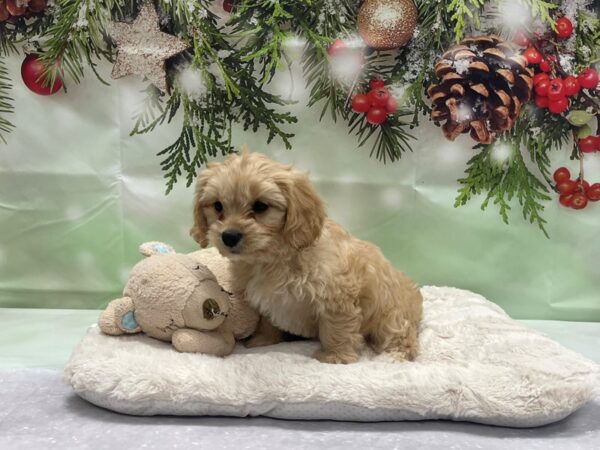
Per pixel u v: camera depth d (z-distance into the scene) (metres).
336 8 0.64
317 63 0.65
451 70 0.64
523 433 0.43
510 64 0.63
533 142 0.67
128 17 0.64
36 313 0.70
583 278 0.71
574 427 0.45
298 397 0.43
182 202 0.69
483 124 0.65
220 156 0.68
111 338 0.52
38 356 0.57
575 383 0.44
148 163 0.68
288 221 0.47
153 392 0.43
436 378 0.44
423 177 0.68
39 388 0.49
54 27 0.64
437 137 0.67
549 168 0.68
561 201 0.68
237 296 0.55
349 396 0.43
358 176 0.69
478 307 0.64
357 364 0.48
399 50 0.65
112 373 0.44
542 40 0.64
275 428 0.43
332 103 0.66
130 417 0.44
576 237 0.70
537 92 0.65
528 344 0.53
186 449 0.40
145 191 0.69
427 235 0.70
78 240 0.70
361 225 0.70
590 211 0.69
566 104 0.65
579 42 0.64
